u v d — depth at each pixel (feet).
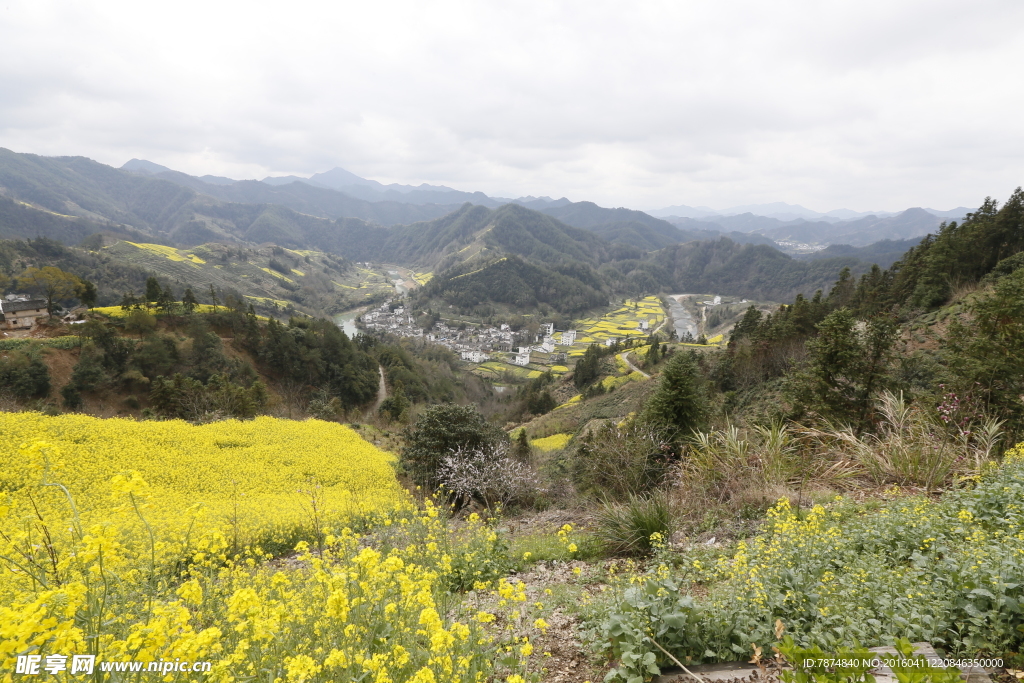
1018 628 8.36
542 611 13.11
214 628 6.71
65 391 131.03
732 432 26.61
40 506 33.47
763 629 9.36
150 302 177.99
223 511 34.94
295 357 191.52
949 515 14.76
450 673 7.86
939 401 30.89
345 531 15.84
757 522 19.56
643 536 18.83
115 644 6.19
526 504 42.42
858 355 43.32
